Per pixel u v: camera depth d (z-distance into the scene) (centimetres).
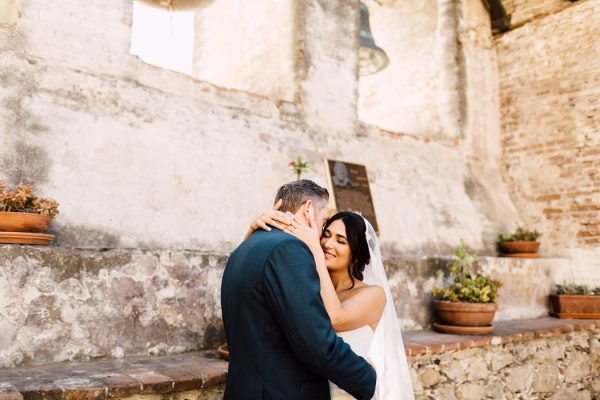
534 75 655
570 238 602
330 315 178
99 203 326
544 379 448
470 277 455
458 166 615
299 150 463
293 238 167
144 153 360
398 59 715
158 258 318
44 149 316
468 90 650
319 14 518
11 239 267
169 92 399
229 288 172
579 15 617
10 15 351
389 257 437
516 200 655
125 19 383
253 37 561
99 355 286
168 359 295
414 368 354
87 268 288
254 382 157
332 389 193
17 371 247
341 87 523
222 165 402
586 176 595
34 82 327
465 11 672
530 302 550
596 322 504
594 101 595
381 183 514
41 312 269
